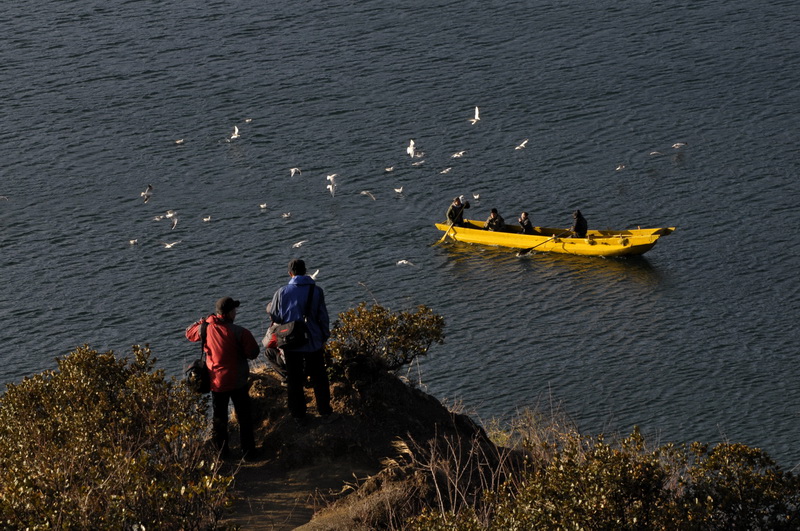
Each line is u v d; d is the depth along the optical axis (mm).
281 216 103438
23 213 104438
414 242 97312
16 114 129375
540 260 92375
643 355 75688
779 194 104938
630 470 14625
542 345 77688
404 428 20734
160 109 131375
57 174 114188
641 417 67062
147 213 104562
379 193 108500
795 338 77438
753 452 15156
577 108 128250
